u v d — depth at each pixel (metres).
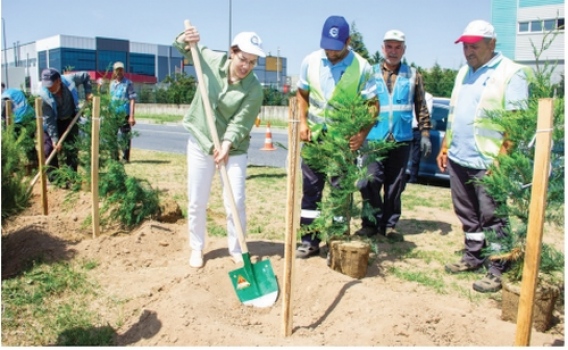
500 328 3.85
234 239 4.97
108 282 4.91
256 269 4.48
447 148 5.41
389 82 6.28
